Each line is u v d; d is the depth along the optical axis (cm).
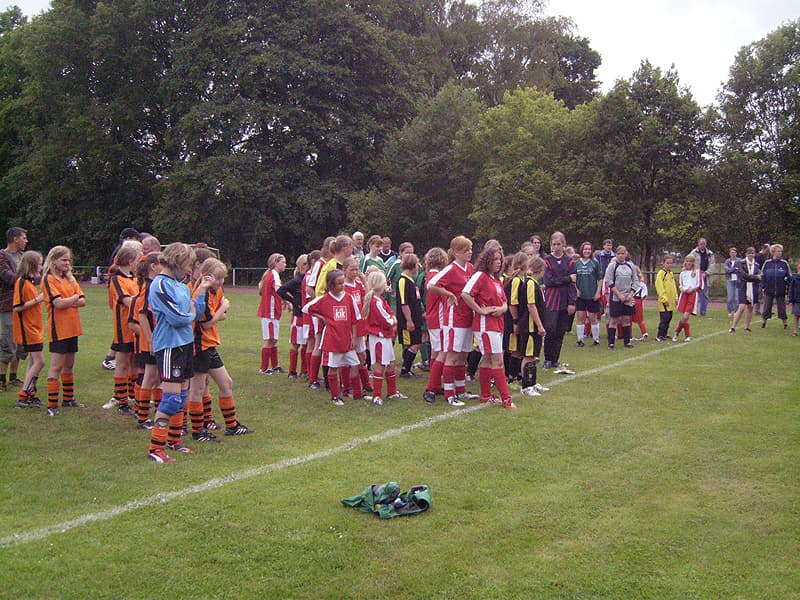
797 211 2767
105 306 2045
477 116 3544
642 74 2858
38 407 790
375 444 642
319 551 414
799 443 643
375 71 3738
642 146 2783
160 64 3731
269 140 3606
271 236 3691
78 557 402
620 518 467
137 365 743
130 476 547
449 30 4378
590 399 839
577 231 2844
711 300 2533
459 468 570
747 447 630
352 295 835
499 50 4378
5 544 418
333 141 3509
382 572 390
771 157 2884
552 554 415
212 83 3478
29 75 4141
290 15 3506
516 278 901
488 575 388
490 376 827
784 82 2847
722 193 2866
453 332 820
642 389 895
